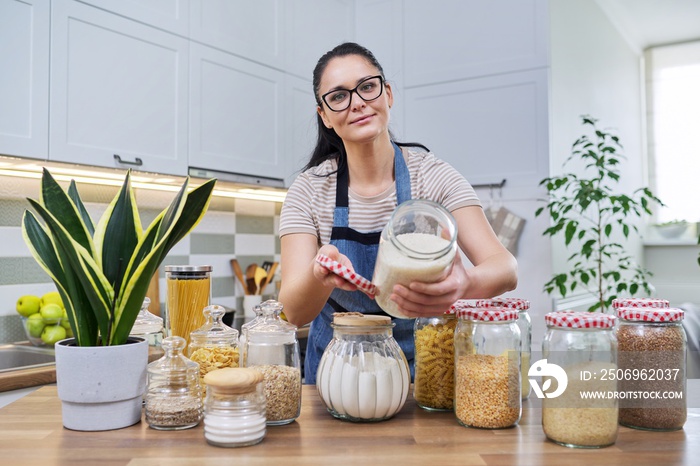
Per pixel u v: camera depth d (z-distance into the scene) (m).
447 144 3.07
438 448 0.79
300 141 2.92
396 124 3.21
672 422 0.86
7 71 1.80
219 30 2.50
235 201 3.04
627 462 0.74
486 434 0.85
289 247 1.33
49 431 0.88
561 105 3.01
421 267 0.82
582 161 3.40
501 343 0.89
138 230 0.97
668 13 4.19
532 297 2.82
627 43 4.55
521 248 2.86
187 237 2.78
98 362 0.87
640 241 4.69
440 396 0.97
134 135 2.16
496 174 2.93
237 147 2.58
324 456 0.76
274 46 2.79
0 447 0.81
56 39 1.92
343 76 1.17
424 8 3.15
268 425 0.90
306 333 2.57
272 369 0.91
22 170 2.07
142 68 2.19
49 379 1.76
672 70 4.81
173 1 2.31
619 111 4.30
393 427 0.89
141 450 0.79
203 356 0.96
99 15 2.05
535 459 0.75
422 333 0.99
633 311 0.89
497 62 2.94
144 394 0.97
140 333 1.09
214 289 2.91
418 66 3.16
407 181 1.31
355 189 1.34
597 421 0.78
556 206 2.79
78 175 2.23
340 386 0.90
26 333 2.07
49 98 1.91
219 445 0.80
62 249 0.86
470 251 1.22
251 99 2.65
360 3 3.36
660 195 4.85
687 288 4.63
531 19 2.85
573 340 0.80
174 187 2.57
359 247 1.33
